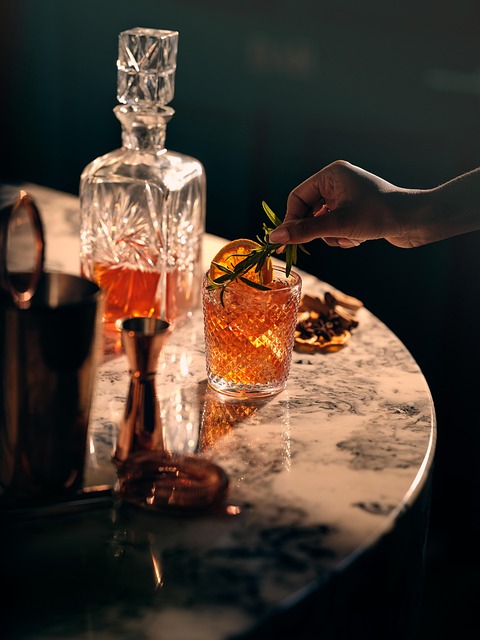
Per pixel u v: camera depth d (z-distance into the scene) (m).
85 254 1.11
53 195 1.51
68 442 0.74
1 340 0.71
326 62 2.97
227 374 0.94
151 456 0.78
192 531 0.73
